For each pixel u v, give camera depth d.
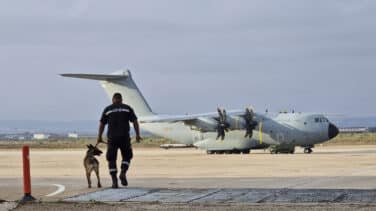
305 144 86.50
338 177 34.91
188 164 54.53
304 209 21.06
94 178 36.38
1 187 30.98
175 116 89.25
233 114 87.31
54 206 22.92
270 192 25.81
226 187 29.05
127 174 40.62
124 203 23.45
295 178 34.56
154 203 23.36
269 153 87.88
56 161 64.25
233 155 77.44
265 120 86.69
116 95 29.52
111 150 29.27
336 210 20.72
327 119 86.94
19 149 138.50
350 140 162.38
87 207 22.50
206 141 89.06
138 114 92.00
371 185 29.39
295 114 86.94
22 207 22.88
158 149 121.88
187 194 25.80
